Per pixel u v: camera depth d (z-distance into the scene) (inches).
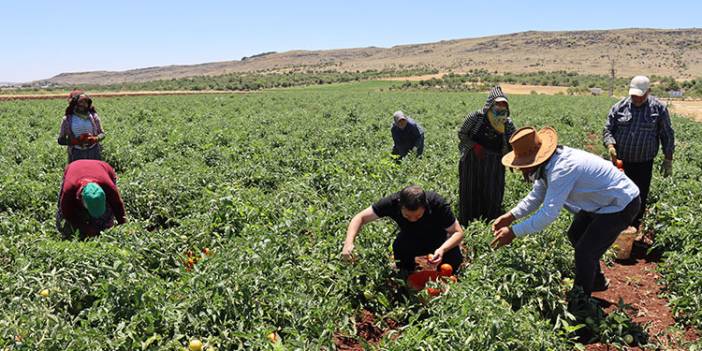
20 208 361.7
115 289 206.8
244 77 7194.9
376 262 247.8
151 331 193.9
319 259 250.8
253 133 717.9
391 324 233.0
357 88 3991.1
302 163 493.0
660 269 279.6
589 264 228.7
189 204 351.9
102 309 198.1
